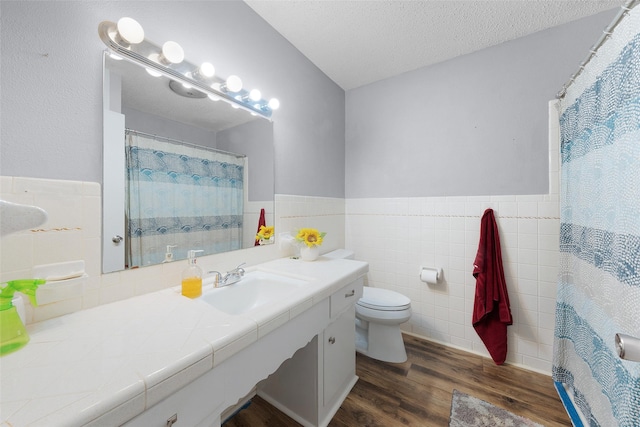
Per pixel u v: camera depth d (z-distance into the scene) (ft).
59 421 1.29
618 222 2.95
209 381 2.08
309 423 4.03
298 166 6.13
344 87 7.96
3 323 1.89
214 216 4.22
